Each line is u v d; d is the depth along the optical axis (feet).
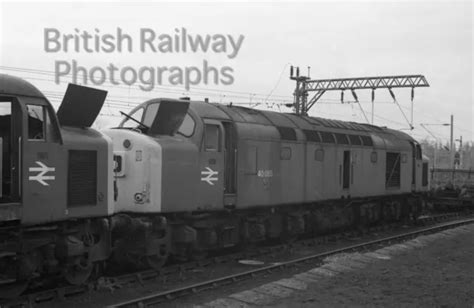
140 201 35.19
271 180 46.01
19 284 25.85
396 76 104.99
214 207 39.70
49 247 26.71
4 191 24.85
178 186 36.55
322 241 52.95
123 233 34.06
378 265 40.24
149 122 38.32
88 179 28.60
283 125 49.03
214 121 40.32
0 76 24.31
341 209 58.59
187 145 37.81
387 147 66.69
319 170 53.16
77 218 27.71
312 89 116.37
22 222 24.38
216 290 31.94
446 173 132.46
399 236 56.54
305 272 36.60
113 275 34.94
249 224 44.75
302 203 50.62
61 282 29.84
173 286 32.42
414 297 30.25
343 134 58.39
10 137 24.86
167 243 36.40
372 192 63.16
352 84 110.93
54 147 26.21
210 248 40.24
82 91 28.55
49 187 25.82
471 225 71.51
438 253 46.98
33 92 25.40
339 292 31.35
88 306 27.27
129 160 35.70
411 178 73.41
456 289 32.17
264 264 40.06
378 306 28.35
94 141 28.99
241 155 42.45
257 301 29.25
